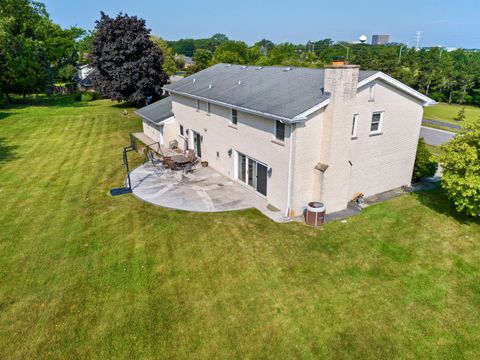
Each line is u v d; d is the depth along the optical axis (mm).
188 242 13680
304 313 10023
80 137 31266
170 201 17453
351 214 15984
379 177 18062
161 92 45469
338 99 14023
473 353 8719
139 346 8977
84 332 9422
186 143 26234
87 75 71438
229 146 19859
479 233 14305
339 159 15188
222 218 15594
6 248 13477
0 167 23188
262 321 9742
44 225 15281
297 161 14758
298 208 15703
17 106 49219
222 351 8812
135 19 43312
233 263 12320
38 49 53500
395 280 11422
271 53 83188
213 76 26109
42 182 20469
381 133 17062
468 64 70688
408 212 16109
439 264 12273
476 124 14367
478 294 10781
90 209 16766
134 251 13172
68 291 11039
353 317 9867
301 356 8656
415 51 87375
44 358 8656
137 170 22297
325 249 13141
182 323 9703
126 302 10531
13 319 9891
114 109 46406
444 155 15062
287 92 16797
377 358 8586
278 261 12406
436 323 9641
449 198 15562
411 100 17484
